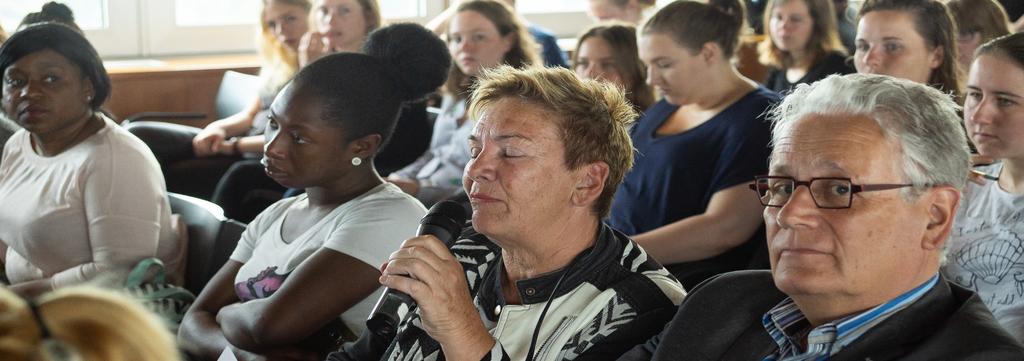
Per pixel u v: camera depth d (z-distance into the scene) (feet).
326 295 6.91
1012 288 6.73
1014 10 14.90
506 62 13.03
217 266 8.64
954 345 3.99
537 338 5.27
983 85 6.90
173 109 16.44
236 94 16.07
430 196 11.43
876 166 4.14
